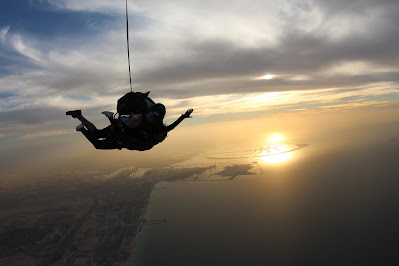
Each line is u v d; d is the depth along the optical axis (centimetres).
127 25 489
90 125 459
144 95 465
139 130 450
